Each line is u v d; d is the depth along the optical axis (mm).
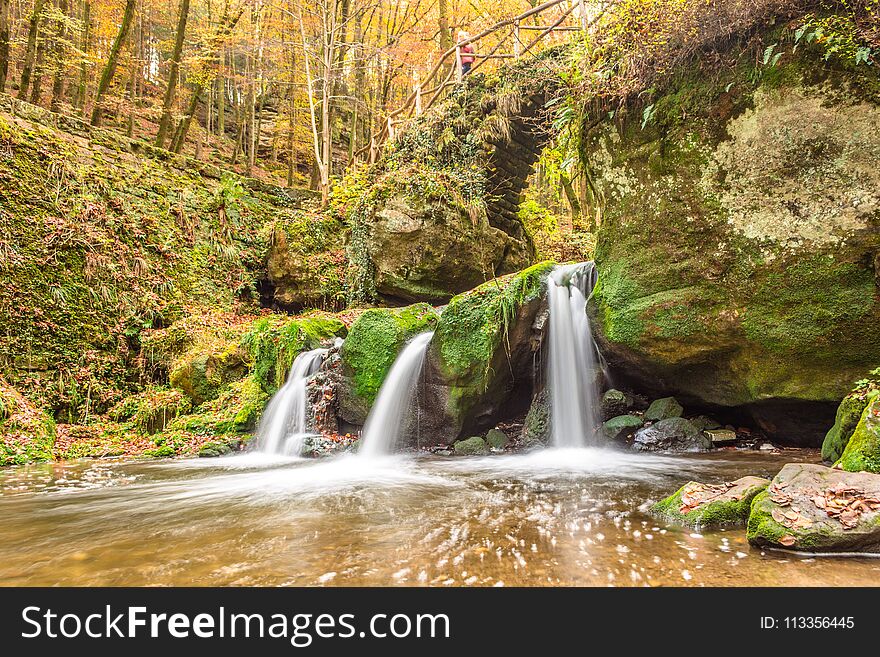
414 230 11164
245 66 24297
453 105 11914
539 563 2459
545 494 4133
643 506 3602
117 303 10242
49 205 10047
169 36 25484
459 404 7023
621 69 6004
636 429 6598
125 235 11070
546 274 7633
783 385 5266
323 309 12719
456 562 2502
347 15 18969
